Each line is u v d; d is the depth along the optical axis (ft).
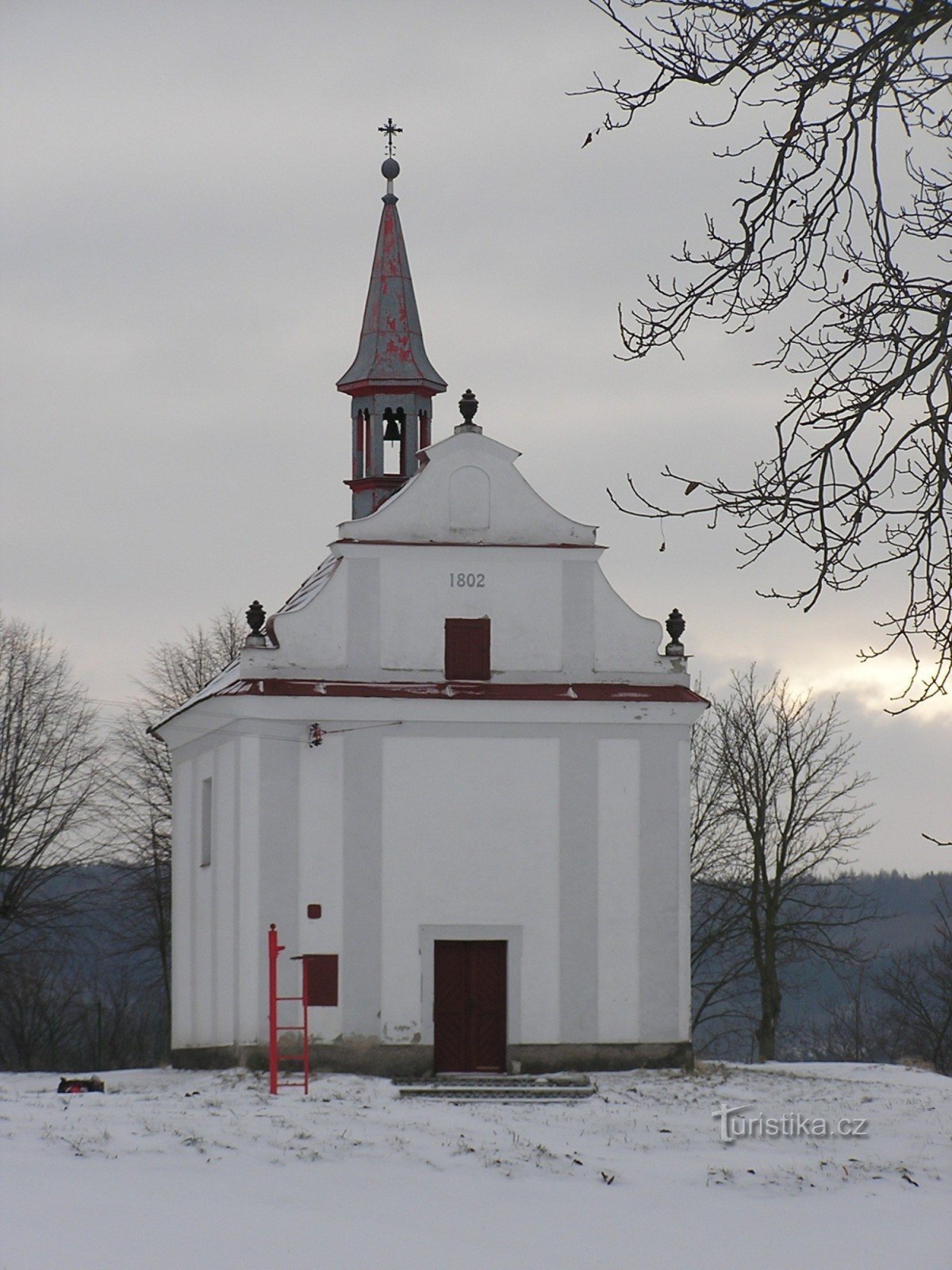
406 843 182.19
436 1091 161.99
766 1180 115.96
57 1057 342.64
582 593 188.14
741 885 294.87
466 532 187.93
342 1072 178.50
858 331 84.23
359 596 185.78
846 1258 98.68
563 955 182.50
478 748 184.03
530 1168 115.96
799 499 82.99
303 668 184.24
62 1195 99.66
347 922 180.65
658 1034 182.80
